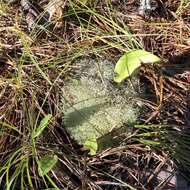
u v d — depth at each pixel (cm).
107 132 41
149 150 41
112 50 47
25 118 43
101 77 43
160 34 47
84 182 39
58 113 43
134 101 43
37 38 48
